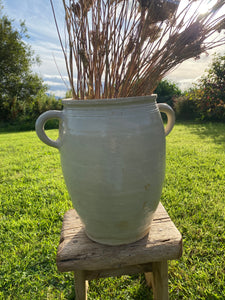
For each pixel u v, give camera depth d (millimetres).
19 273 1478
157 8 862
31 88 13453
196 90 7777
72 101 922
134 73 973
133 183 912
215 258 1480
